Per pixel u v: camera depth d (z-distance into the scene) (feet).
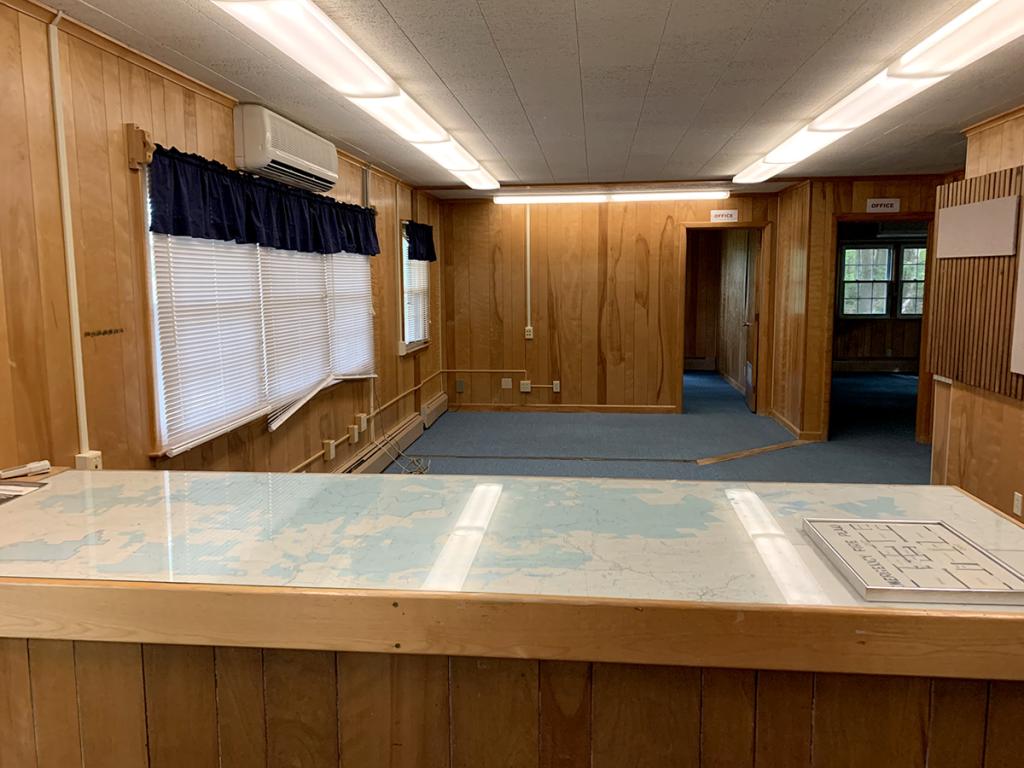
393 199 20.20
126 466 8.83
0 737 4.03
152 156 9.04
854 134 14.39
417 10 7.96
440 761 3.81
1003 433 12.24
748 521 4.71
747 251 28.14
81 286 7.97
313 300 14.56
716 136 14.97
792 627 3.43
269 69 9.78
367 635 3.65
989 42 8.33
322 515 4.88
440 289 25.68
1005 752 3.53
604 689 3.65
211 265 10.68
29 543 4.39
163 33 8.32
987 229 12.24
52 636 3.83
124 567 4.00
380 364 18.97
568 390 25.81
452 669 3.72
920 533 4.29
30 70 7.25
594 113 12.89
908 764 3.57
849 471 17.61
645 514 4.86
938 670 3.42
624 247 25.00
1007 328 11.71
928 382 20.63
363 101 10.81
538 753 3.74
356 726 3.82
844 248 36.04
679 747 3.66
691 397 28.84
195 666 3.85
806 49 9.39
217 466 11.03
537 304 25.59
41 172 7.39
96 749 3.99
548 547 4.25
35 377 7.32
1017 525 4.58
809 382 20.94
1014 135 12.41
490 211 25.39
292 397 13.52
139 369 9.09
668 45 9.21
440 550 4.22
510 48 9.25
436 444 20.79
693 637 3.48
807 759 3.61
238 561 4.07
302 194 13.46
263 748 3.88
